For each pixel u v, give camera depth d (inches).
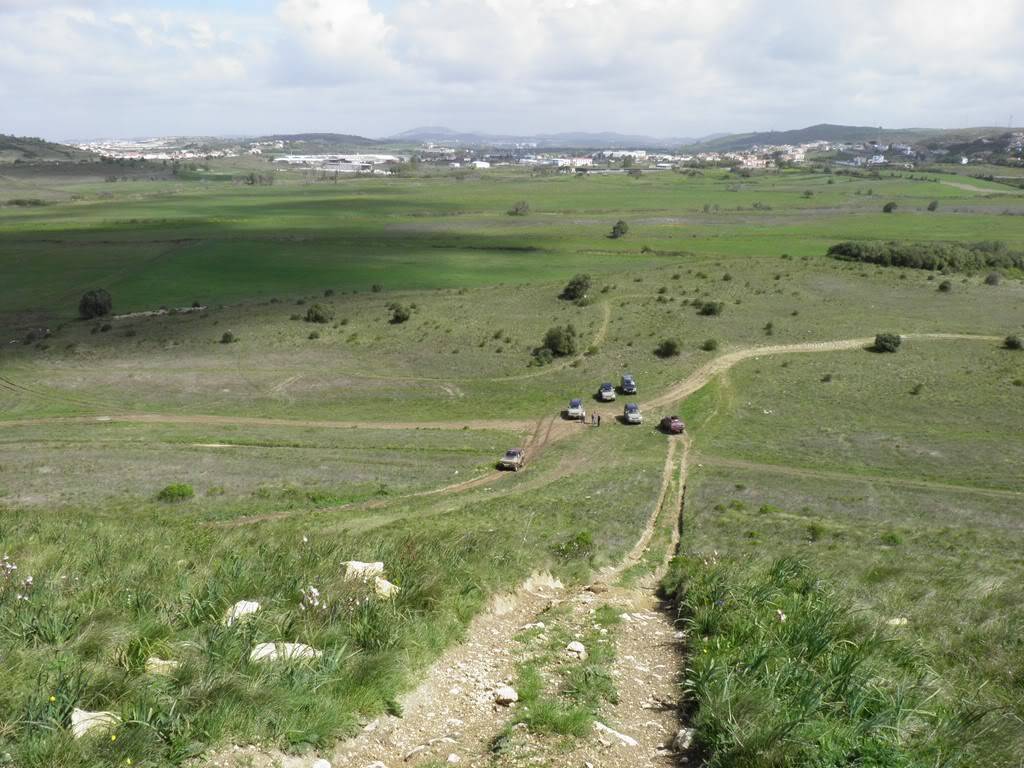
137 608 406.3
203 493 1699.1
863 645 402.9
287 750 286.0
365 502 1638.8
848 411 2753.4
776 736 291.3
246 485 1787.6
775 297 4259.4
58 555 551.5
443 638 417.7
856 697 325.1
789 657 381.4
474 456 2240.4
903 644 418.6
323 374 3373.5
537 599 585.9
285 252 6599.4
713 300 4175.7
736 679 354.3
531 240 7135.8
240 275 5738.2
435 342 3745.1
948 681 373.4
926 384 2970.0
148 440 2400.3
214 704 295.4
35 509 1411.2
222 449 2261.3
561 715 333.7
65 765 250.4
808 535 1210.0
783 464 2197.3
